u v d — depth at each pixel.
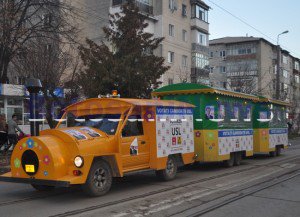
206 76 48.53
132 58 18.58
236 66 68.06
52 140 8.59
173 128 11.51
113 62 18.48
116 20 22.06
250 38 68.62
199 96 13.99
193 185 10.70
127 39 19.41
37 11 20.69
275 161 17.45
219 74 69.81
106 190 9.19
